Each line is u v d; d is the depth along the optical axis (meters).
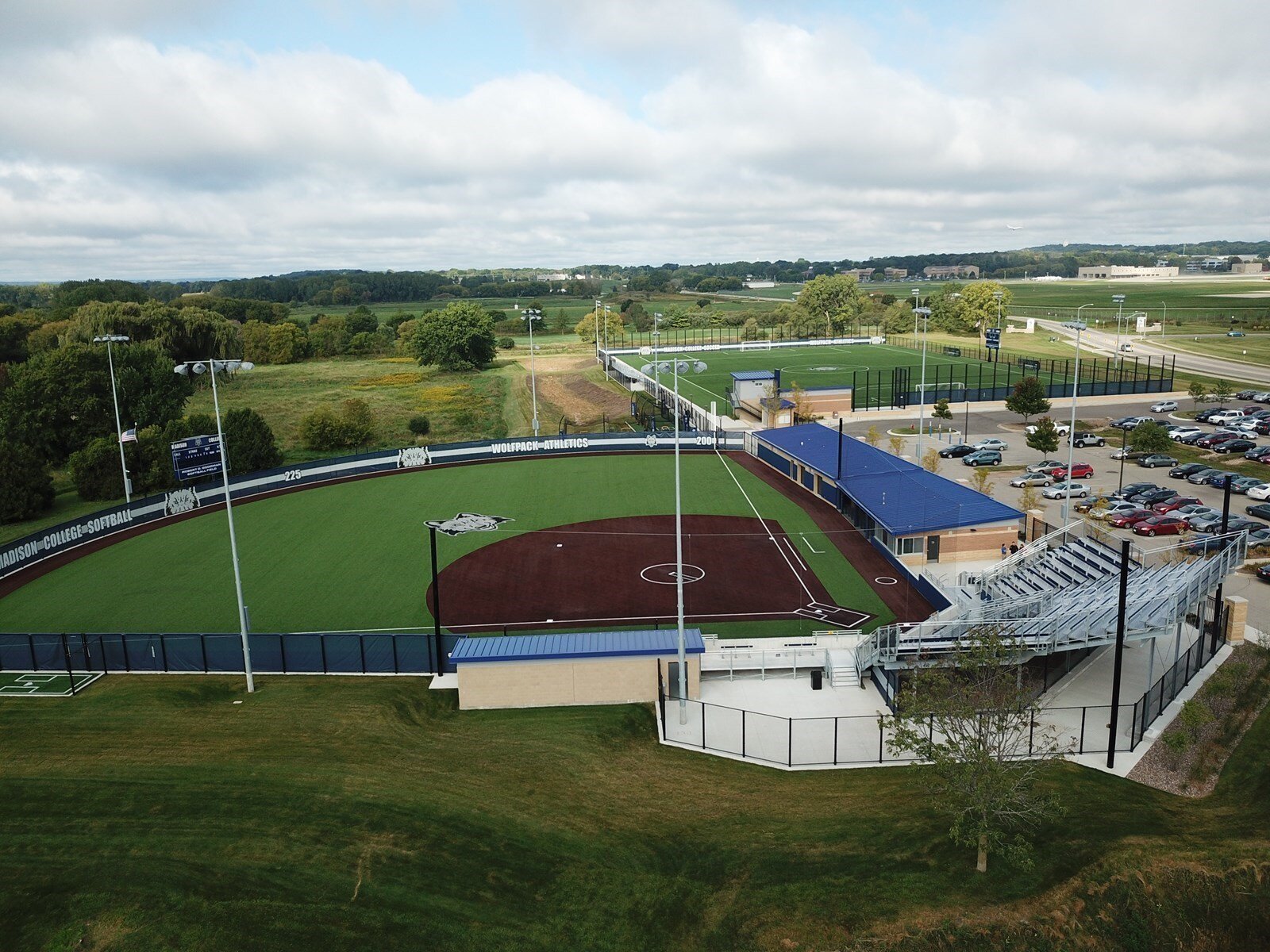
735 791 30.44
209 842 26.98
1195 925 23.84
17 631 49.50
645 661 37.62
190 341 148.38
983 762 24.91
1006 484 79.56
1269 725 33.72
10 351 162.75
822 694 38.75
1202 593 38.75
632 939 23.19
